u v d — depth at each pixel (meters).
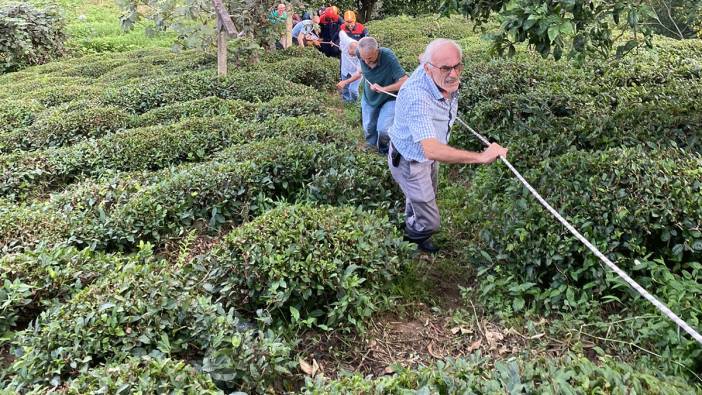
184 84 9.83
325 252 3.98
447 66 3.78
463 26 16.22
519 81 7.68
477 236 4.90
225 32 9.94
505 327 3.78
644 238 3.98
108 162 6.79
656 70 8.08
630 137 5.53
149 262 4.52
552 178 4.51
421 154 4.21
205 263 4.14
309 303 3.94
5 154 7.71
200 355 3.49
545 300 3.82
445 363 3.31
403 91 4.11
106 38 18.69
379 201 5.28
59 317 3.53
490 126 6.61
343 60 9.00
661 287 3.65
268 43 11.84
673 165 4.34
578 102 6.75
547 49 4.23
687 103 6.34
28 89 11.83
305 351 3.70
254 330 3.53
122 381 2.90
